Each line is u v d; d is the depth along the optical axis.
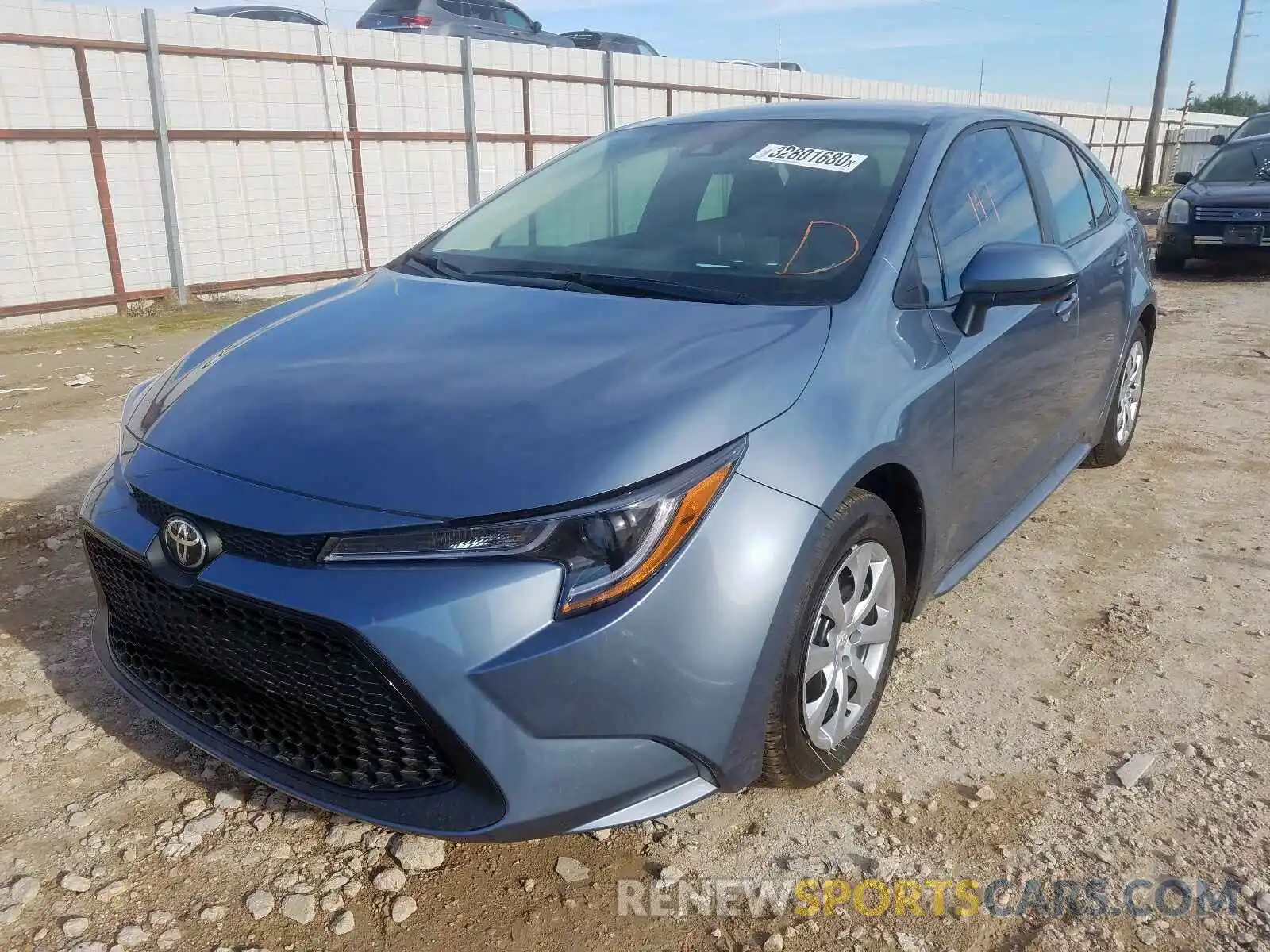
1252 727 2.78
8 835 2.29
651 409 2.04
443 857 2.26
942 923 2.10
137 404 2.64
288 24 10.09
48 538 3.93
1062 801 2.47
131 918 2.07
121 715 2.76
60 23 8.70
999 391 3.02
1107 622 3.38
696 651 1.96
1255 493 4.60
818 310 2.49
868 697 2.57
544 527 1.87
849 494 2.31
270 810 2.39
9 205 8.70
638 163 3.43
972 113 3.49
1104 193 4.59
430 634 1.83
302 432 2.12
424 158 11.60
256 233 10.38
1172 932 2.07
